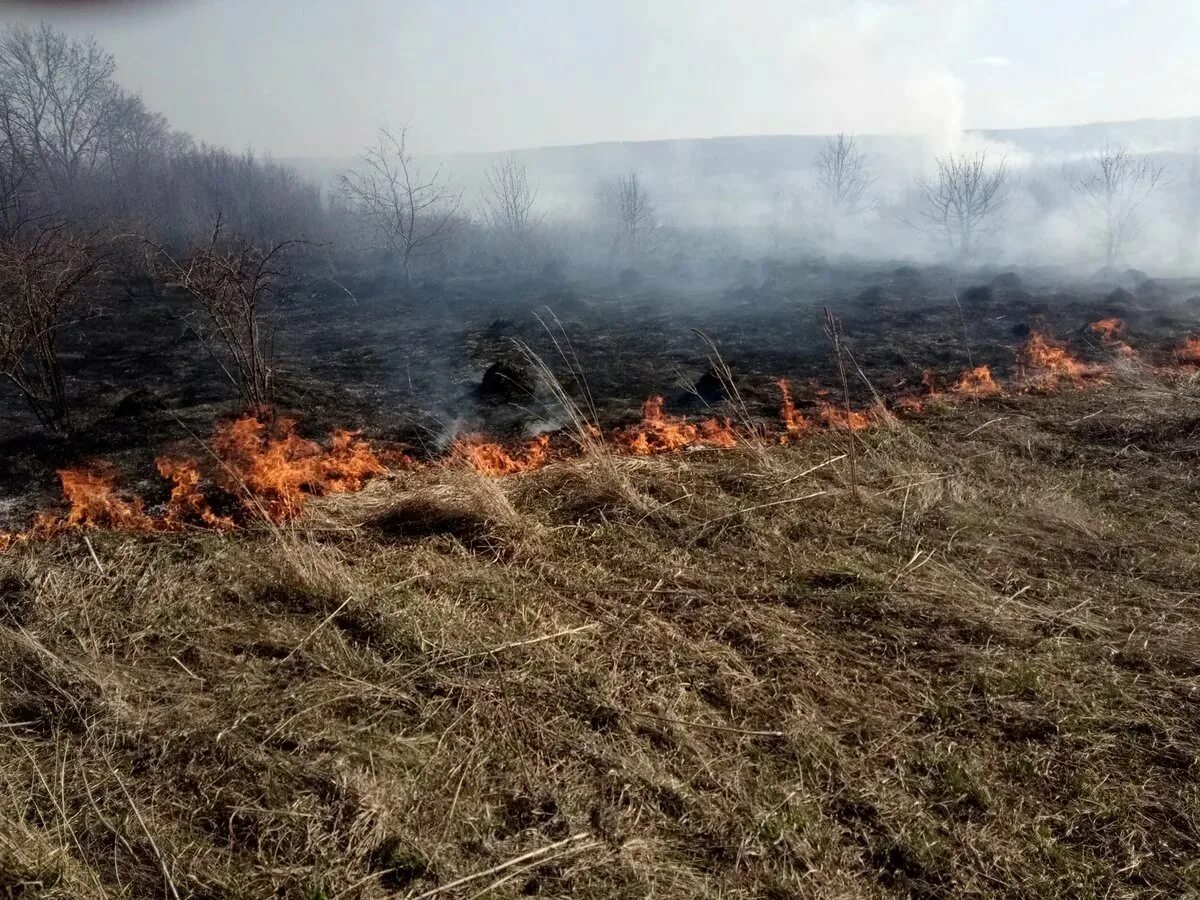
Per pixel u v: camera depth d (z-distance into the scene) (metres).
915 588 4.22
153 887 2.64
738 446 6.24
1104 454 5.93
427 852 2.69
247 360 7.55
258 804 2.93
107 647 3.81
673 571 4.46
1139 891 2.57
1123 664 3.67
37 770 3.07
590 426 6.81
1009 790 2.97
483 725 3.31
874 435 6.38
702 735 3.27
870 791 2.96
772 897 2.57
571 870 2.62
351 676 3.58
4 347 6.79
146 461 6.26
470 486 5.13
